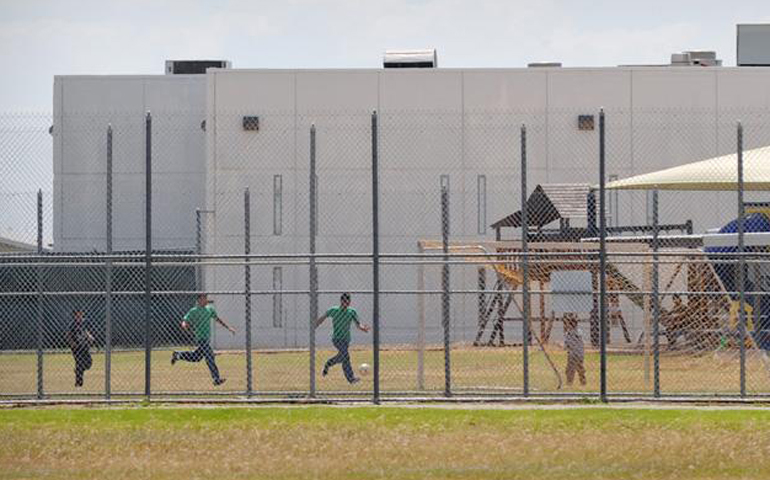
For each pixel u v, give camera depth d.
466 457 68.00
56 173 173.38
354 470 64.88
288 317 154.88
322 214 160.25
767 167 123.12
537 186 146.50
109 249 88.88
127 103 176.50
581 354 98.44
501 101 163.38
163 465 66.75
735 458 67.50
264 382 107.12
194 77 177.62
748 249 124.06
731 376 108.62
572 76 164.12
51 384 106.19
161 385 104.94
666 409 83.62
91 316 149.38
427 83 163.75
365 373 112.38
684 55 193.75
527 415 81.19
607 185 130.25
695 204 160.75
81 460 68.44
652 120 164.00
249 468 65.69
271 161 161.00
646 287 110.50
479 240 162.00
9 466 66.94
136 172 174.62
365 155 161.62
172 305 150.88
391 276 155.00
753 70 164.25
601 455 68.38
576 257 122.88
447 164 162.88
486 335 149.62
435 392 91.12
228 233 159.50
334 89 162.38
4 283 148.00
